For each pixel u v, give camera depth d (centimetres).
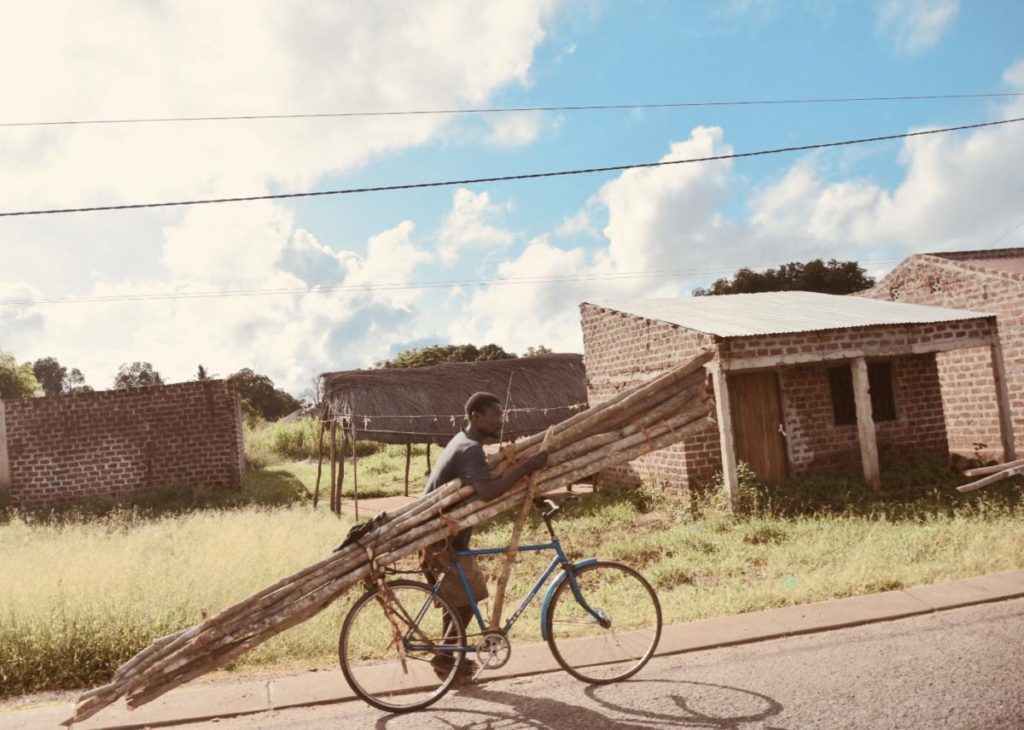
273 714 432
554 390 1881
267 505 1673
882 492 1162
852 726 364
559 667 477
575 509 1302
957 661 437
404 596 450
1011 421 1397
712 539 946
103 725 423
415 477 2155
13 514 1747
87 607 599
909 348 1230
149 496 1780
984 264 1609
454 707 426
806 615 549
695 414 489
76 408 1859
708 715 390
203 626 415
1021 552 687
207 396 1883
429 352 5691
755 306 1490
